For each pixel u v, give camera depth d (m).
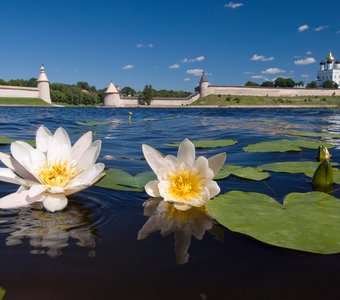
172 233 1.34
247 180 2.41
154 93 86.50
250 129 8.80
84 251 1.15
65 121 12.11
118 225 1.42
